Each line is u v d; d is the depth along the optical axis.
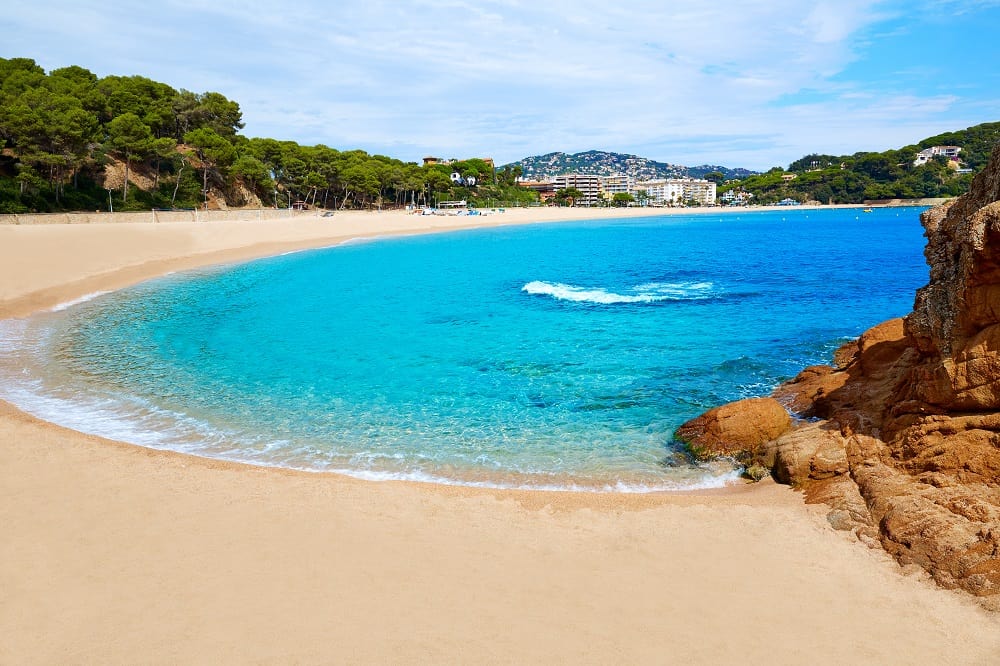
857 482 10.46
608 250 69.06
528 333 25.48
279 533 9.45
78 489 10.89
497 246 75.06
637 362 20.78
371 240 79.50
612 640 6.97
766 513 10.13
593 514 10.25
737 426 13.12
